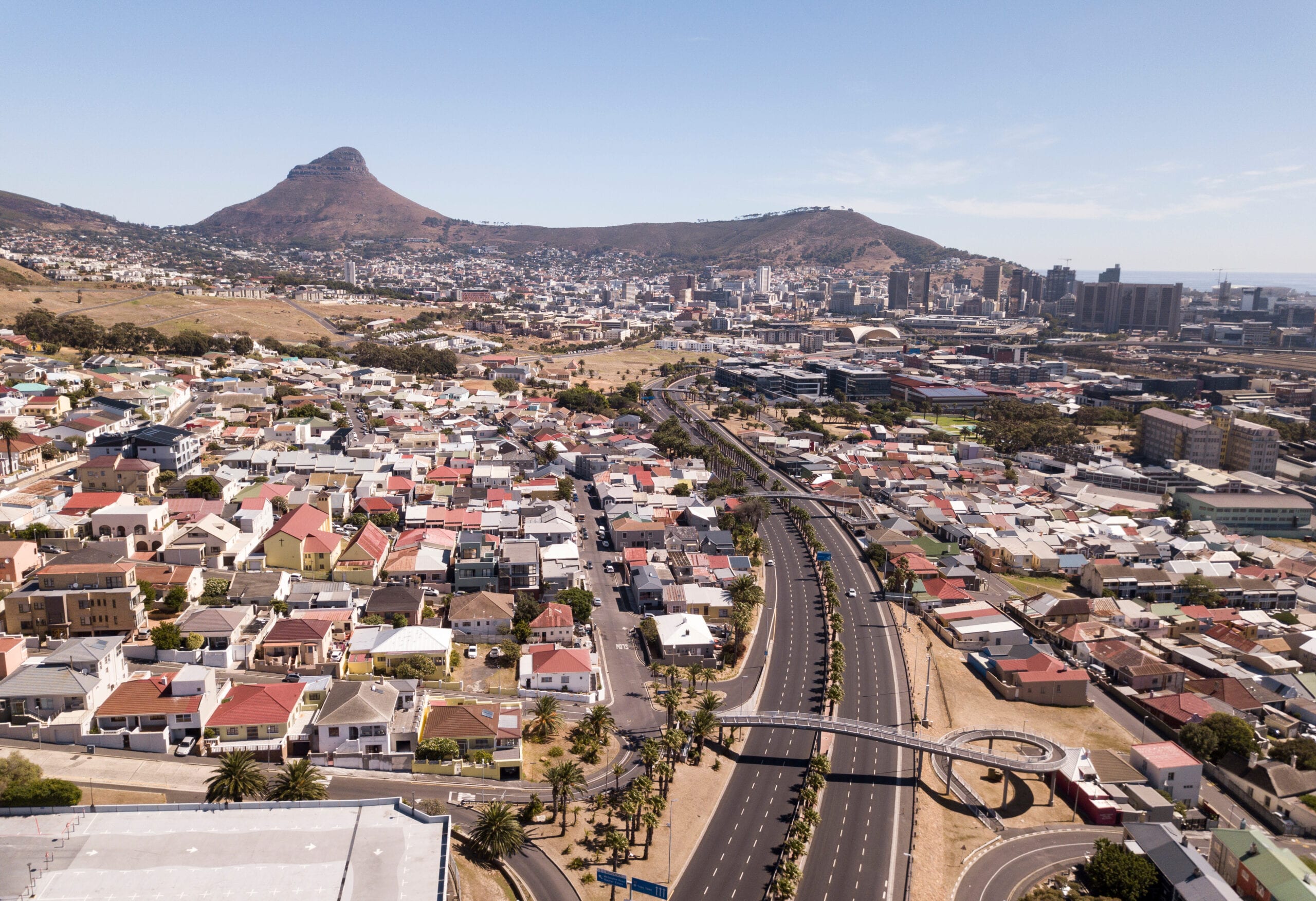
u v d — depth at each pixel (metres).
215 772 149.88
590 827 153.62
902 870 149.88
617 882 132.25
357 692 168.75
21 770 137.50
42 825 126.75
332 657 195.50
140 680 162.25
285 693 167.25
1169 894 147.50
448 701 181.88
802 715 185.88
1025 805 175.75
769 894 141.00
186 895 113.50
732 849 152.50
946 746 175.88
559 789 152.25
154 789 144.12
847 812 166.12
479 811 152.12
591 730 180.25
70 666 162.25
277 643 189.12
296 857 122.06
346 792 153.00
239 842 124.88
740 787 172.00
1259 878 149.75
